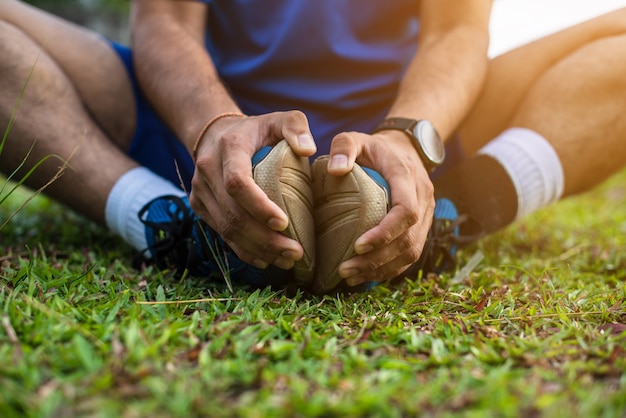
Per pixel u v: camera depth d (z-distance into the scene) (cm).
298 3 167
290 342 93
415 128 130
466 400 74
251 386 79
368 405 71
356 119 172
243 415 70
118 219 147
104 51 175
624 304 120
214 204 115
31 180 150
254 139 113
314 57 169
